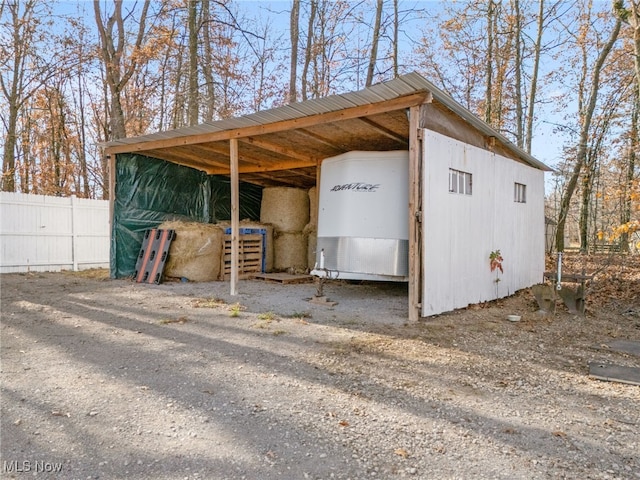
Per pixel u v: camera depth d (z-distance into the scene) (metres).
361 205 6.79
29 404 2.82
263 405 2.87
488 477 2.06
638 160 13.62
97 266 11.27
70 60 15.31
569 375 3.62
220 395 3.03
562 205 13.81
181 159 9.80
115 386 3.16
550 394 3.18
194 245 8.79
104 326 5.02
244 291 7.77
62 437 2.38
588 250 16.42
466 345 4.43
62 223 10.58
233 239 7.26
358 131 6.89
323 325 5.18
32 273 9.78
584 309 6.22
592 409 2.92
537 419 2.74
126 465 2.11
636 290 7.93
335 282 9.39
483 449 2.33
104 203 11.45
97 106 19.47
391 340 4.53
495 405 2.95
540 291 6.29
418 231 5.37
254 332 4.82
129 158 9.16
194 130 7.29
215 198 11.27
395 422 2.65
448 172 5.94
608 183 15.27
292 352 4.09
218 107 15.91
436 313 5.67
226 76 15.24
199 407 2.82
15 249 9.79
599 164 14.74
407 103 5.31
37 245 10.15
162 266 8.51
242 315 5.69
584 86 14.80
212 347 4.21
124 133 12.59
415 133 5.25
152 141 8.23
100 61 15.02
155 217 9.72
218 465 2.12
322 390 3.16
